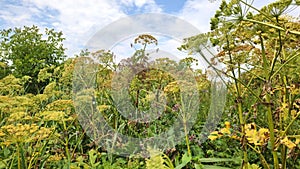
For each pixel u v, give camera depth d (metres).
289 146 1.80
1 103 2.85
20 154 2.66
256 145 2.03
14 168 2.80
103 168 3.08
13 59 8.57
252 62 2.62
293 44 2.05
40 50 8.66
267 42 2.46
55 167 3.12
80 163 3.05
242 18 1.75
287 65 2.19
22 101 2.99
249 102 3.37
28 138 2.51
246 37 2.21
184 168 2.98
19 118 2.65
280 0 1.75
